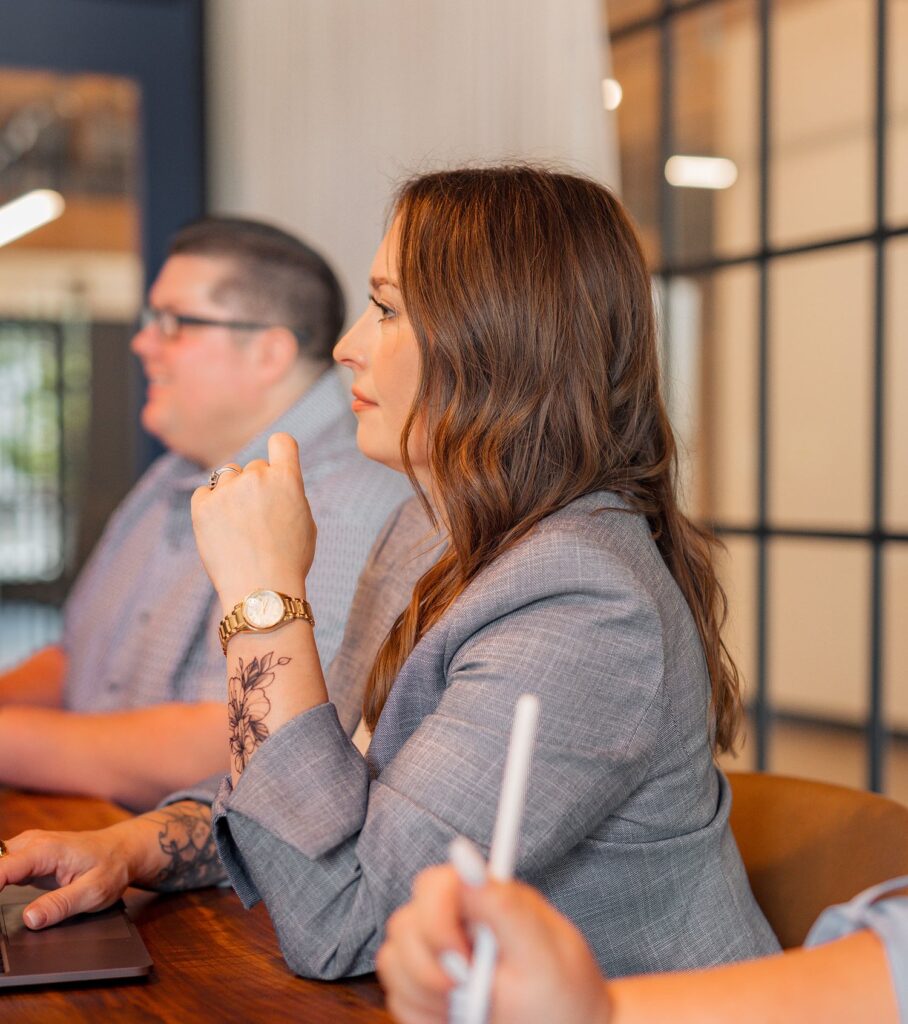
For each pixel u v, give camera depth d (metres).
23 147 3.16
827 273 2.44
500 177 1.05
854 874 1.08
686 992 0.59
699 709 0.96
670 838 0.93
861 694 2.40
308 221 3.06
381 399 1.07
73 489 3.24
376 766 0.98
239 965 0.93
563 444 0.99
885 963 0.60
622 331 1.03
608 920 0.92
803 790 1.15
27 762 1.50
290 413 1.76
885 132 2.34
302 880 0.88
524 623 0.90
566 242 1.01
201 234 1.97
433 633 0.95
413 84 2.70
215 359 1.92
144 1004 0.84
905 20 2.31
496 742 0.86
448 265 1.00
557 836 0.84
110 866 1.05
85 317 3.23
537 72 2.37
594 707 0.87
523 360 0.99
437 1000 0.52
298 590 0.99
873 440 2.38
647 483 1.04
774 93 2.50
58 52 3.18
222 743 1.52
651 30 2.52
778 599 2.56
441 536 1.15
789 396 2.53
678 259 2.57
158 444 3.28
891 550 2.35
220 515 0.99
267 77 3.17
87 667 2.00
